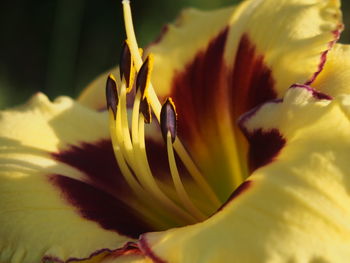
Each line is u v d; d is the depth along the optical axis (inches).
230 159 13.1
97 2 27.3
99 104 13.9
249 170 12.3
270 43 12.8
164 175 13.0
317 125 11.3
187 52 13.5
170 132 12.0
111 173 12.8
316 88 12.3
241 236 11.0
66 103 13.2
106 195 12.5
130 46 12.3
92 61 26.6
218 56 13.3
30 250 11.7
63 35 23.0
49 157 12.6
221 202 13.0
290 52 12.5
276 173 11.2
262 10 13.1
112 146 13.0
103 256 11.8
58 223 11.9
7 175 12.3
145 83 12.1
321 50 12.4
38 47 28.9
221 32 13.4
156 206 12.6
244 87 12.9
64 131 12.9
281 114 11.7
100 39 26.8
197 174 12.7
